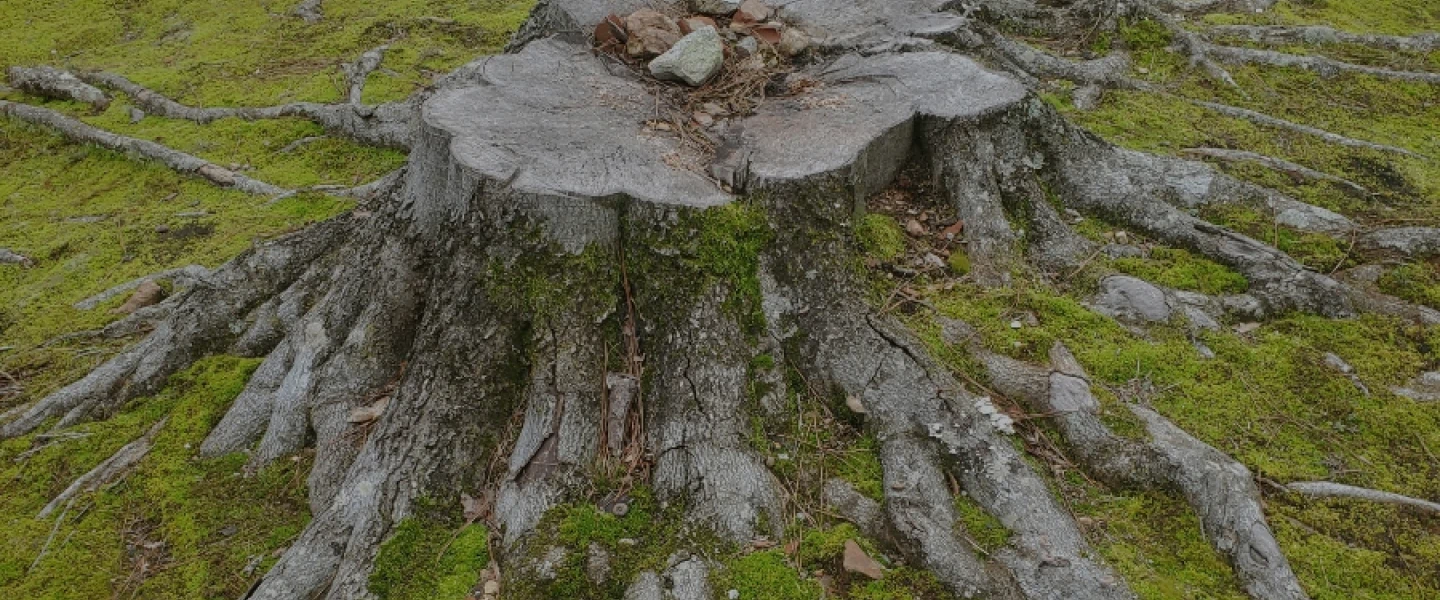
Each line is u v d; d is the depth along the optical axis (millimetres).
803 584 2826
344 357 3688
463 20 9344
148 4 10484
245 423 3848
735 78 4391
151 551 3459
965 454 3133
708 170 3559
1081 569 2807
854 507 3117
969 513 3039
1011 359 3568
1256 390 3627
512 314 3363
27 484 3910
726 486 3029
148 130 7648
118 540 3527
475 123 3721
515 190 3264
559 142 3646
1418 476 3312
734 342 3348
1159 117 5828
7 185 7270
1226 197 4645
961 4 5703
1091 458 3264
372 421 3561
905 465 3127
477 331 3369
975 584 2787
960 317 3758
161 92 8148
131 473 3822
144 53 9188
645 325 3389
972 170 4121
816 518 3105
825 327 3490
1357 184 5090
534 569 2844
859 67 4551
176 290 5406
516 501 3102
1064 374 3455
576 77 4309
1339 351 3832
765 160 3586
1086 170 4434
